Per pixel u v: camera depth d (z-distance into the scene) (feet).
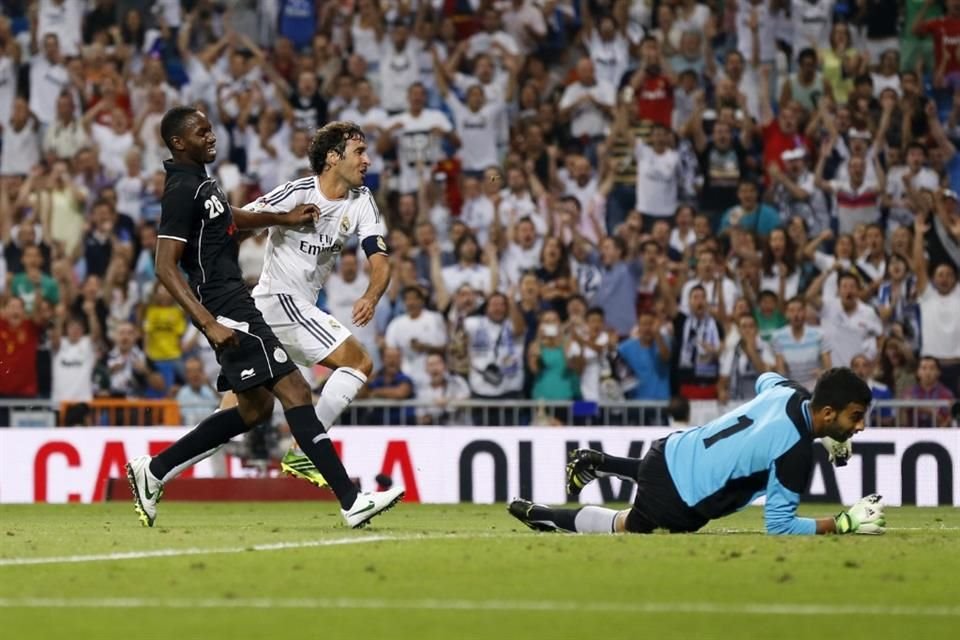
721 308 192.34
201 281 95.09
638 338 188.85
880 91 218.18
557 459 168.96
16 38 217.56
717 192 209.56
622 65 217.15
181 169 94.17
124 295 198.59
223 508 151.12
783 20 219.61
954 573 68.18
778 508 84.99
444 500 169.07
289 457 102.47
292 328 106.11
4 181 207.92
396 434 169.68
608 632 51.83
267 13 225.56
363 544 80.18
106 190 204.74
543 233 203.51
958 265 206.49
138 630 52.16
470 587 62.90
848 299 193.98
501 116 215.10
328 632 51.75
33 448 169.68
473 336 188.55
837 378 83.61
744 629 52.54
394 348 187.42
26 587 63.16
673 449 87.35
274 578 65.77
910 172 211.41
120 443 169.68
